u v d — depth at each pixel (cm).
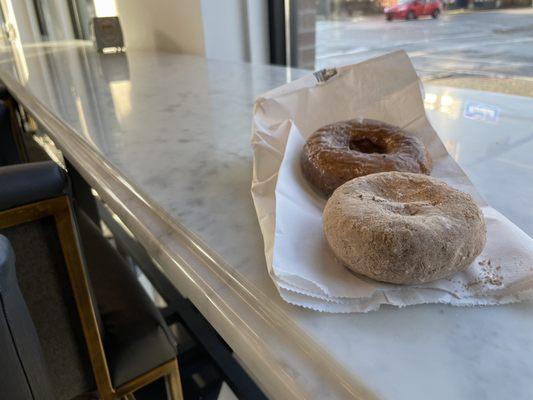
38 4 338
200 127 84
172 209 52
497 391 29
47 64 175
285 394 30
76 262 54
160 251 47
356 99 62
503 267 37
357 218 35
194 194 56
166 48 197
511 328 33
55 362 60
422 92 61
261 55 181
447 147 70
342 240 36
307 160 51
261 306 36
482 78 101
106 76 143
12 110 123
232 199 54
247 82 124
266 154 55
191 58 171
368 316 34
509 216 49
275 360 32
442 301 35
